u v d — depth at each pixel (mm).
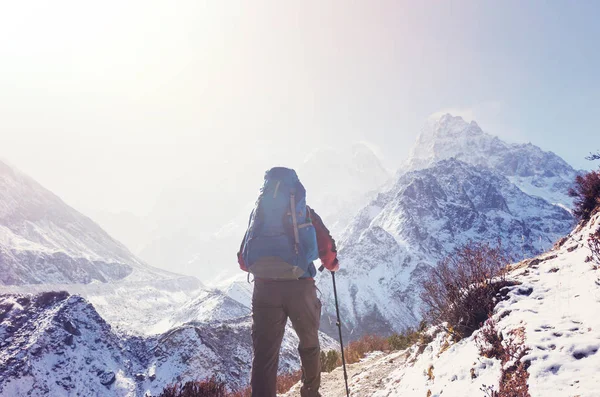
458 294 5242
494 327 4297
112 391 35594
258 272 3045
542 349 3332
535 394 2891
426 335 6617
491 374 3703
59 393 31438
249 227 3248
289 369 36750
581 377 2814
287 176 3297
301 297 3088
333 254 3520
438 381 4434
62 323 38969
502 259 5559
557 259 5527
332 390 8227
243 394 11930
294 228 3066
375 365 9414
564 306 4000
